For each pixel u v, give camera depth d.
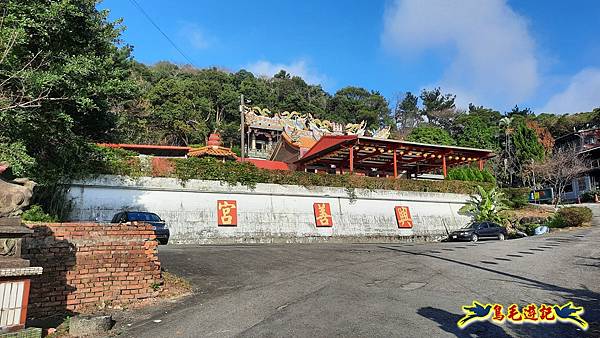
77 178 20.77
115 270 9.36
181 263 13.45
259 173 26.00
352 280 11.34
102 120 16.34
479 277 11.59
